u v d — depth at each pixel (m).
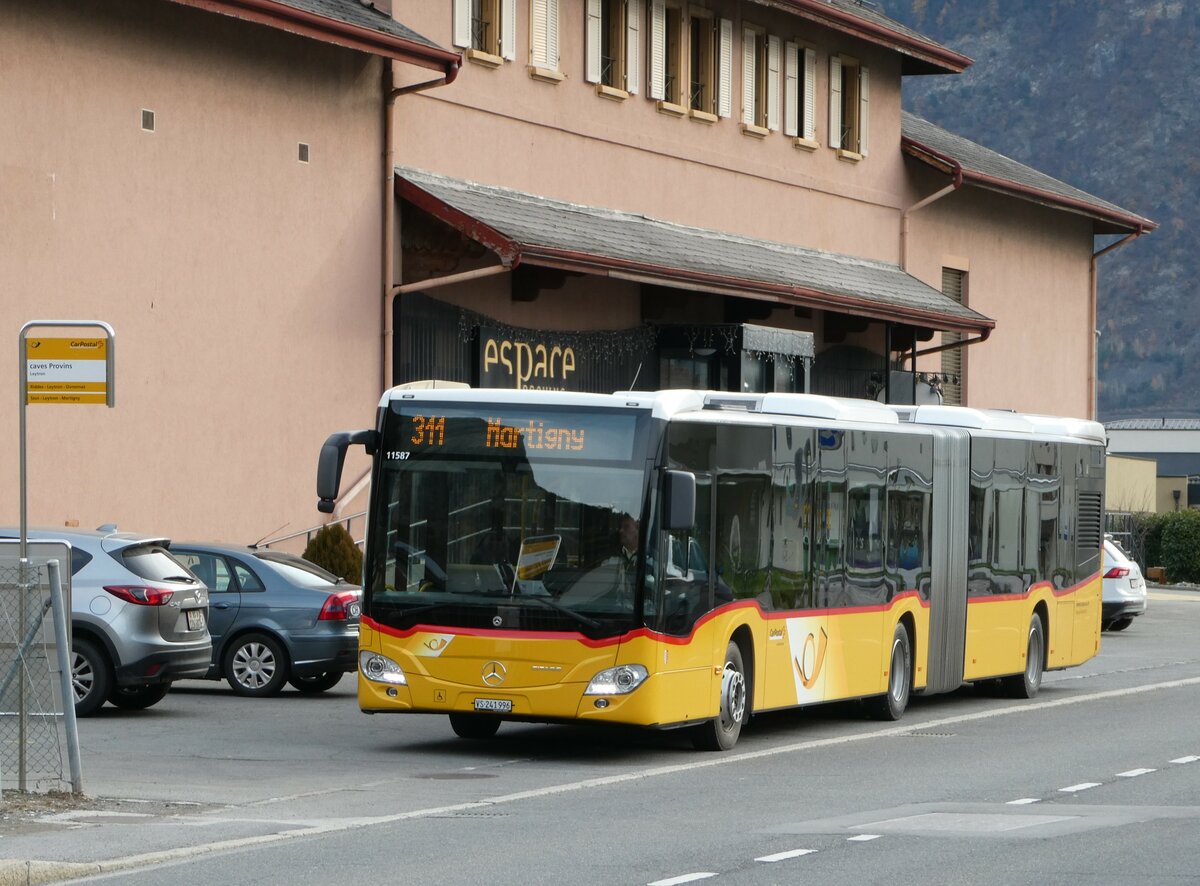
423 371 32.47
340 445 18.16
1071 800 15.37
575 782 16.53
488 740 19.95
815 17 42.06
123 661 20.61
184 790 15.54
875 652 22.31
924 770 17.55
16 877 11.26
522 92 34.84
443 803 15.09
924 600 23.61
